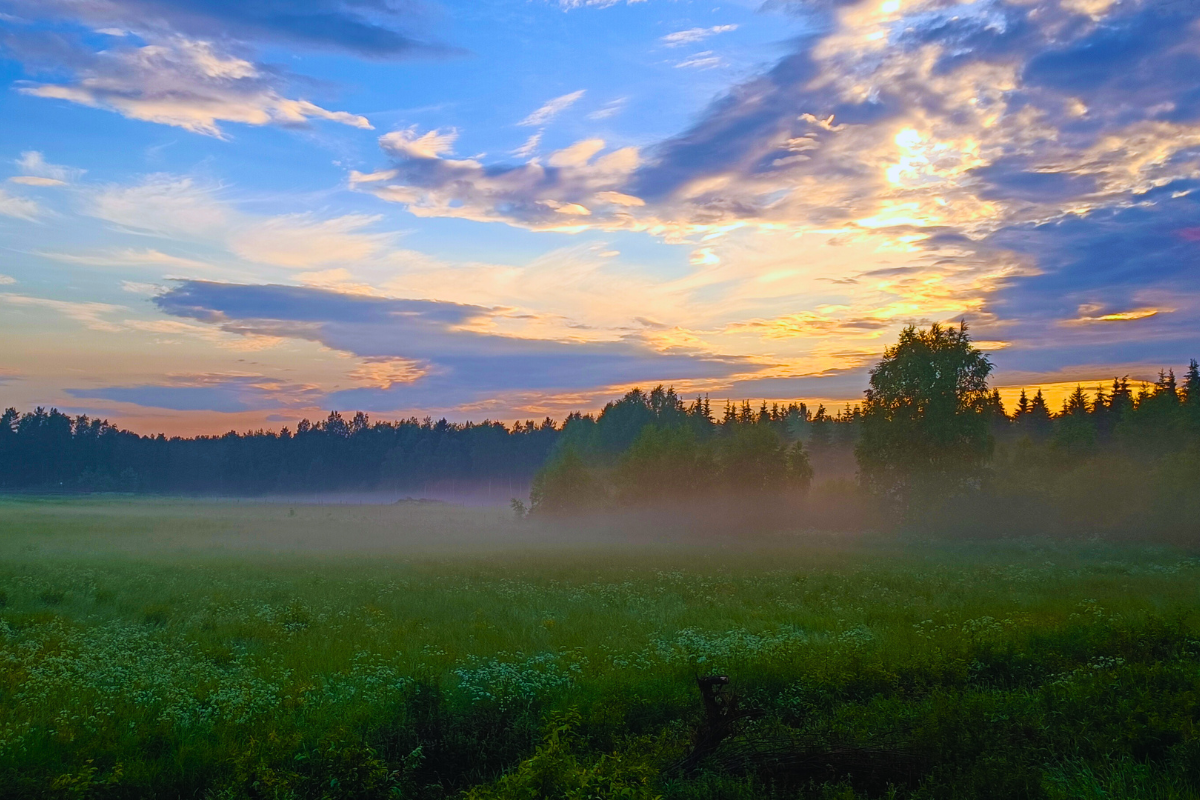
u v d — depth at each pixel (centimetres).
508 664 1236
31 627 1625
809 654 1302
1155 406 7156
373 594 2292
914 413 5659
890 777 802
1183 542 4275
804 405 13462
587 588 2428
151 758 877
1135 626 1438
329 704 1051
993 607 1897
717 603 2081
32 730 906
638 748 881
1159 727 842
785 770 811
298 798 732
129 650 1377
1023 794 708
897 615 1808
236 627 1692
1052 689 1046
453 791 866
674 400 12225
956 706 901
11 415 19600
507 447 19550
